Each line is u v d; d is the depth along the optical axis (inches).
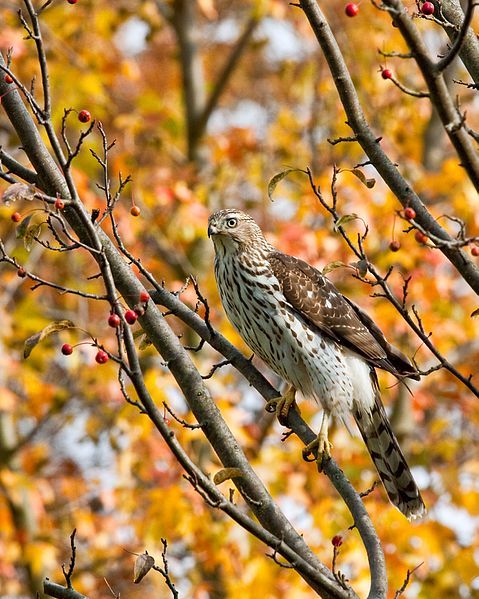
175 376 311.0
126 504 576.4
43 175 301.4
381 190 586.2
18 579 653.9
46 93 247.8
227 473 249.0
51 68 658.2
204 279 661.9
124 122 657.0
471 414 650.8
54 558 582.9
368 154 289.4
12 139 666.8
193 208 611.5
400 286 586.6
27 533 609.0
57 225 646.5
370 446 382.0
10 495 588.7
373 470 595.2
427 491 619.8
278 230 604.7
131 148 659.4
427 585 569.0
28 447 661.9
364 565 541.3
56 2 701.3
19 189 239.8
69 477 638.5
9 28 642.2
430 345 282.0
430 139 714.8
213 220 386.6
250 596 532.7
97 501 645.9
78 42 721.6
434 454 653.3
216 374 616.1
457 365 669.3
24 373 597.6
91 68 698.2
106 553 605.3
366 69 698.8
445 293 578.9
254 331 386.3
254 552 553.0
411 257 577.0
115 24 735.7
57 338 645.9
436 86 246.2
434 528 567.8
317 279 386.3
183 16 753.0
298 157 687.7
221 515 569.0
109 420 646.5
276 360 385.7
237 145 673.0
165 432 239.9
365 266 277.3
